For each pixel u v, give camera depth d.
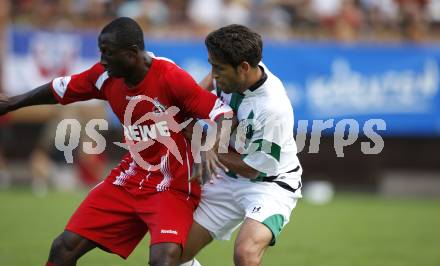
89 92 20.91
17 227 37.28
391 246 34.28
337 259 31.03
